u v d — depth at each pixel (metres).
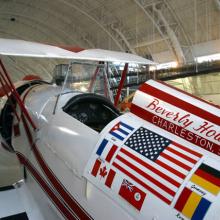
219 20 15.04
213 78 17.19
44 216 2.44
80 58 2.64
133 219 1.59
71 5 19.89
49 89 3.36
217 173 1.53
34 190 2.72
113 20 19.64
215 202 1.42
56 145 2.39
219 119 1.71
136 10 17.48
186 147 1.73
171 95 1.99
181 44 17.45
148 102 2.04
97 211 1.81
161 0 15.75
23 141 3.09
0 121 3.86
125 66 3.40
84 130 2.21
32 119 2.97
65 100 2.87
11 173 4.21
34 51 2.47
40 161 2.59
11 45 2.50
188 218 1.43
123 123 2.03
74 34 24.11
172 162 1.66
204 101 1.88
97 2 18.64
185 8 15.67
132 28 19.31
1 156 4.58
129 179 1.71
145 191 1.62
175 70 13.91
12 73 32.72
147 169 1.68
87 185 1.92
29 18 24.25
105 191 1.79
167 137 1.83
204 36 16.27
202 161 1.61
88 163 1.97
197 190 1.49
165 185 1.58
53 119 2.65
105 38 21.80
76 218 2.02
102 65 3.15
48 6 21.64
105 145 1.95
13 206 2.57
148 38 18.88
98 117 3.06
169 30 16.95
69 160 2.16
